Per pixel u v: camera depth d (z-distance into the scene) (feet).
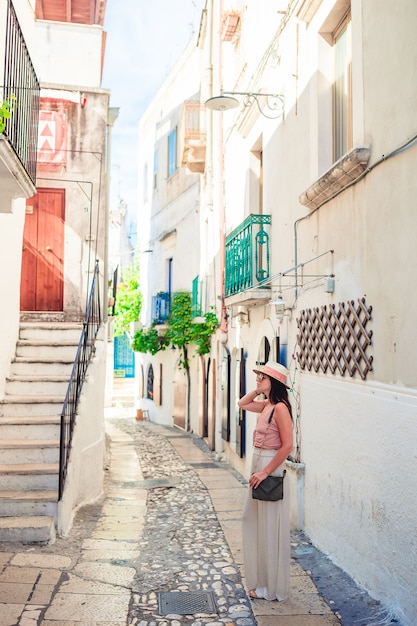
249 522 15.37
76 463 23.52
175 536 21.11
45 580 16.17
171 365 65.87
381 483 14.90
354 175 16.75
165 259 68.59
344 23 20.12
